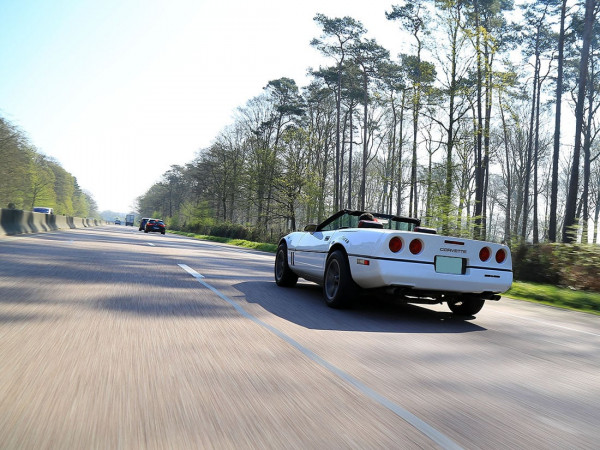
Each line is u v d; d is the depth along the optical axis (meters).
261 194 43.03
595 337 5.28
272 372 3.02
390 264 5.03
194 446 1.95
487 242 5.38
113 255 11.36
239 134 53.56
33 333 3.64
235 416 2.28
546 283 12.06
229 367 3.06
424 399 2.71
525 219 42.22
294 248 7.28
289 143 40.69
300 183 39.09
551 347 4.50
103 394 2.47
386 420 2.35
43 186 86.25
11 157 54.25
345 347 3.83
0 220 17.59
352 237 5.59
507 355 4.02
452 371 3.37
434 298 5.61
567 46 36.47
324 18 39.34
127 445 1.92
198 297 5.84
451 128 20.94
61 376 2.71
